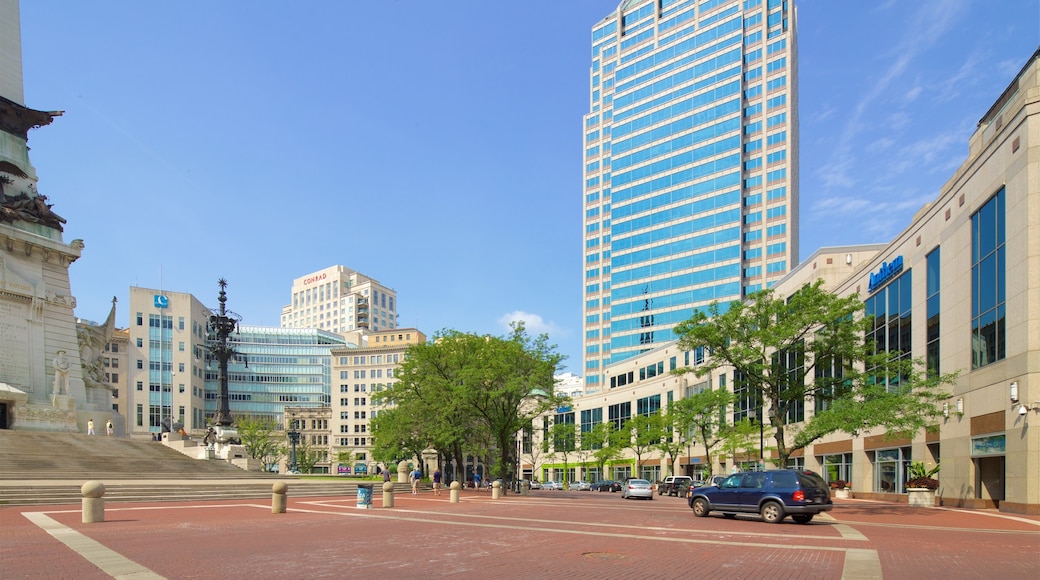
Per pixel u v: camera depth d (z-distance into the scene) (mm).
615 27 133500
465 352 50500
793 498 21734
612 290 123500
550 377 49125
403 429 56188
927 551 14547
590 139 135750
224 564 11594
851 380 32938
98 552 12688
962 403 31984
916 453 36562
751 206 107250
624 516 24766
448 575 10914
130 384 119625
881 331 42125
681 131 117938
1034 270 26625
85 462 34500
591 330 128375
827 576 11195
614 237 125000
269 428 95562
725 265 107625
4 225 43656
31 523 17906
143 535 15672
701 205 112562
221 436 45375
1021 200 27422
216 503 27281
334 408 136500
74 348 47000
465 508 28281
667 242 116188
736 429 48438
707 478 53188
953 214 33500
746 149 109375
